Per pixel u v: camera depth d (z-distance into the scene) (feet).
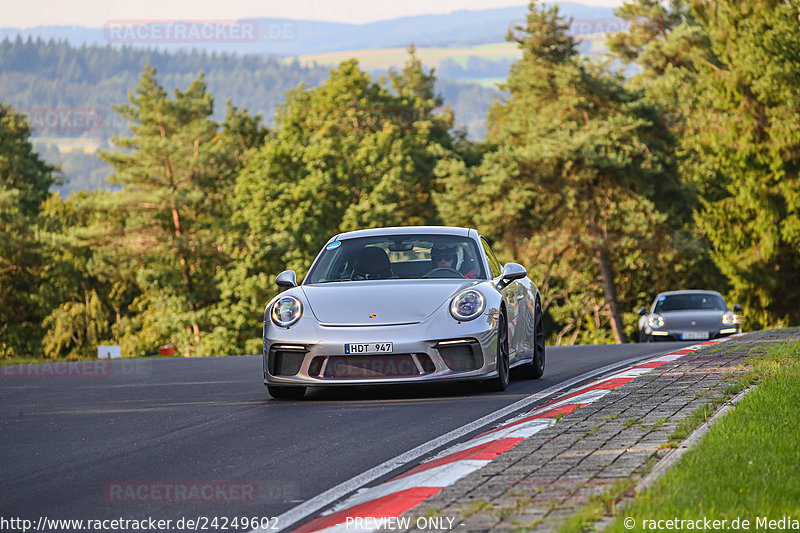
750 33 470.39
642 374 93.20
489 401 85.15
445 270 96.94
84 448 67.56
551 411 73.00
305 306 90.12
